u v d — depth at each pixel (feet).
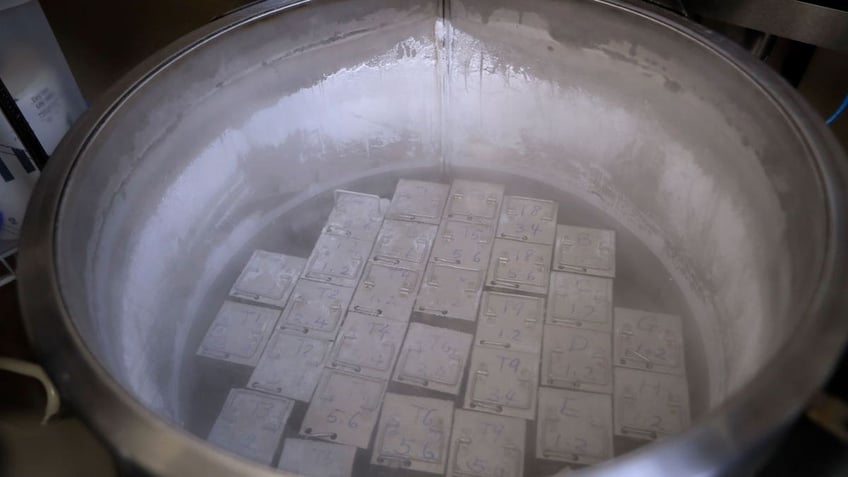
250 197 5.03
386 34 4.76
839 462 3.19
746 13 4.39
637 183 4.87
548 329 4.40
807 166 3.29
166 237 4.34
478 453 3.79
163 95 4.05
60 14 6.16
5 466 4.09
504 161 5.53
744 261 3.86
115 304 3.66
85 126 3.67
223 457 2.34
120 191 3.84
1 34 4.86
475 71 4.99
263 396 4.14
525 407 4.00
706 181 4.25
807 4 4.10
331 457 3.82
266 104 4.73
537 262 4.80
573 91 4.81
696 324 4.40
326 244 5.00
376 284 4.73
